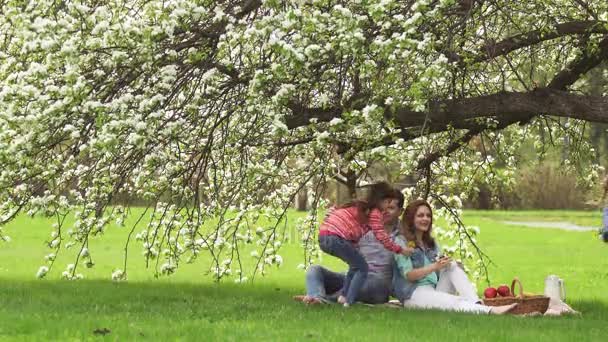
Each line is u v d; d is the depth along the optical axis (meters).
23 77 9.73
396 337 8.03
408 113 10.98
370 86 10.48
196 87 10.47
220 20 10.07
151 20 10.16
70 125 9.83
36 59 10.10
